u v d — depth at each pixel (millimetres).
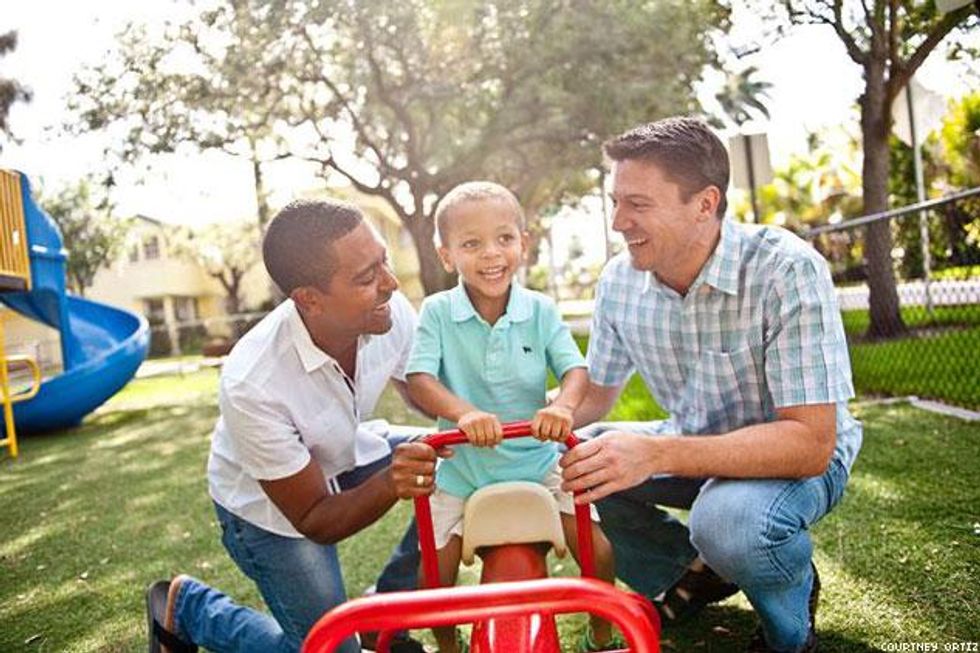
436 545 1975
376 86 12953
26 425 8523
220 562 3441
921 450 3795
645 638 1101
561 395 2012
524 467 2016
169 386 13531
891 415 4695
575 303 34750
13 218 8305
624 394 6609
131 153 13055
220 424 2291
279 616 2086
